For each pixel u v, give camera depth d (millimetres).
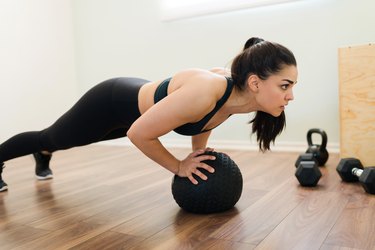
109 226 1171
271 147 2541
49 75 3156
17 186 1763
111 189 1645
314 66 2395
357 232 1034
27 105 2982
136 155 2566
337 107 2357
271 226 1105
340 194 1432
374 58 1827
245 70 1110
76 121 1428
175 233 1082
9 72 2850
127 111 1319
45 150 1603
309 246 950
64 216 1291
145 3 2971
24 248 1018
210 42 2730
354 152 1910
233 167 1274
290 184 1613
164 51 2932
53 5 3182
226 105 1191
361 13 2250
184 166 1253
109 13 3148
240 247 960
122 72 3156
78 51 3354
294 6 2414
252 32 2568
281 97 1098
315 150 1975
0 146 1623
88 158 2510
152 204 1393
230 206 1272
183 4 2811
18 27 2912
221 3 2598
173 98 1079
